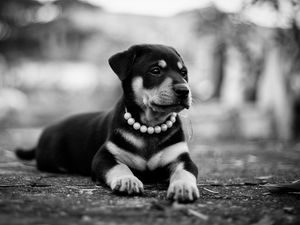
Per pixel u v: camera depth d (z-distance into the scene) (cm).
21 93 570
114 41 529
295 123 283
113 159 98
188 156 100
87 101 541
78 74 660
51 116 468
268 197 84
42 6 569
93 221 64
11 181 101
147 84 98
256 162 155
